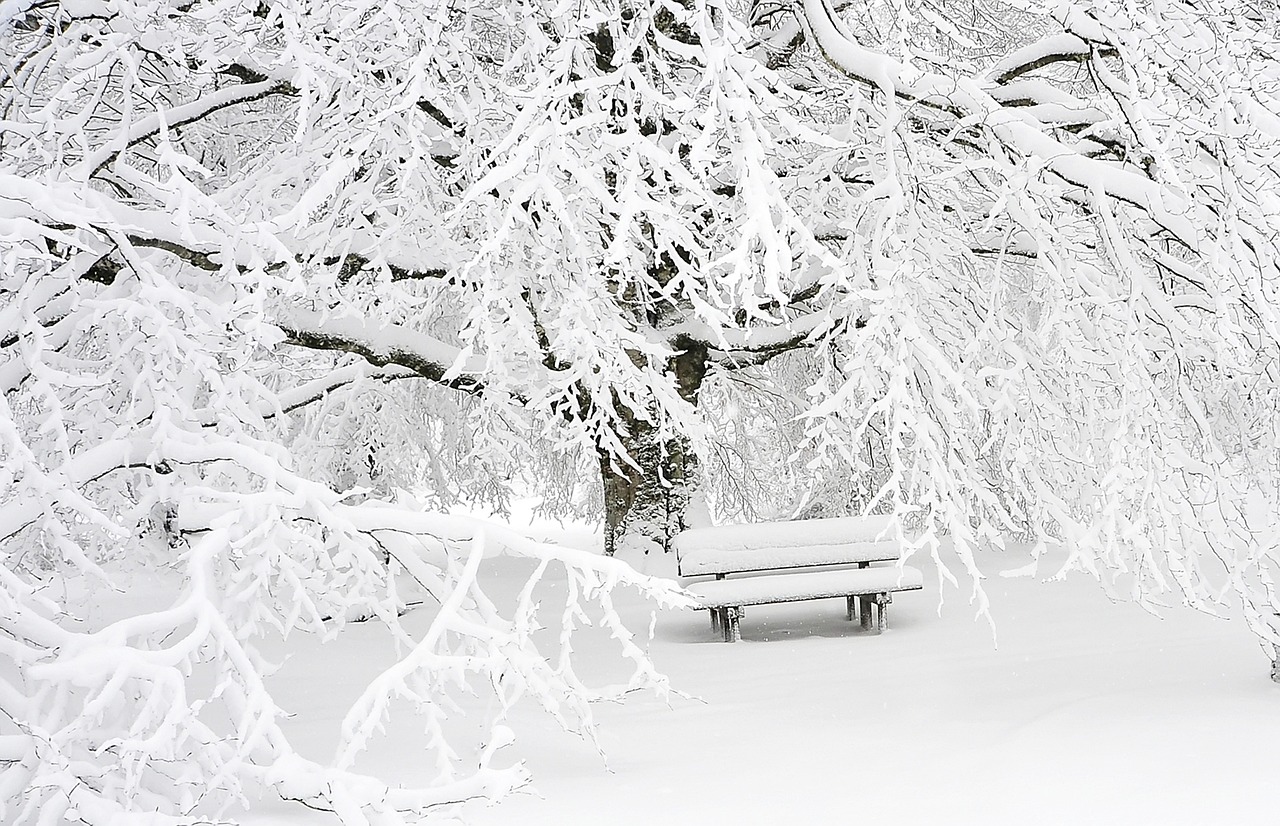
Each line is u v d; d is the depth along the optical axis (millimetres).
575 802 3898
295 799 3689
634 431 9422
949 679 5578
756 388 11781
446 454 13156
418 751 4754
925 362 5742
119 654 3520
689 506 9578
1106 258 5836
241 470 5219
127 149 5875
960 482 5738
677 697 5758
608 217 5652
